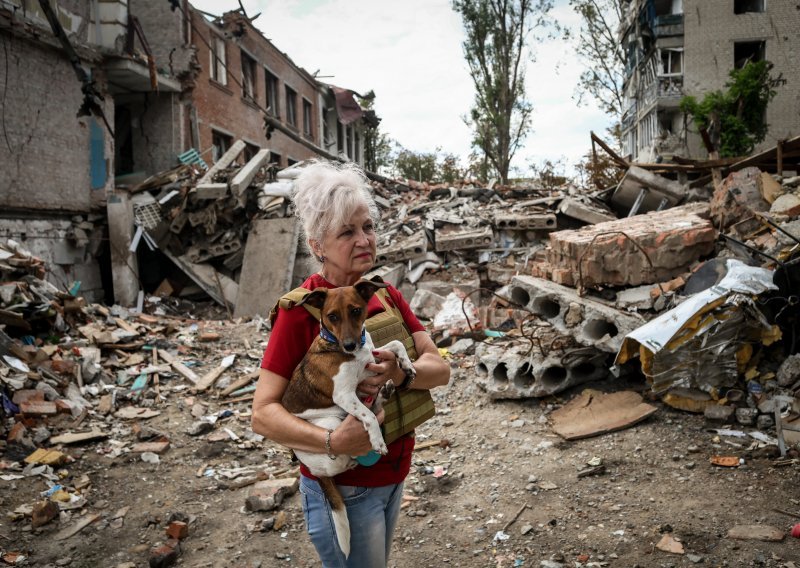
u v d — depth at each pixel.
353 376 1.75
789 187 6.70
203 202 11.37
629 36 27.00
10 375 6.04
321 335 1.81
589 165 22.97
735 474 4.24
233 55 18.89
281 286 10.94
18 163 9.96
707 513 3.80
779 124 22.59
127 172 15.54
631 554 3.46
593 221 11.16
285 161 23.70
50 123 10.70
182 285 11.80
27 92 10.22
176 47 15.40
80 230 11.25
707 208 7.29
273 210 11.72
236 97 18.98
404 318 2.21
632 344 5.33
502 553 3.65
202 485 4.88
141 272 11.99
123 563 3.79
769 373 5.15
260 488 4.57
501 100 29.02
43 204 10.45
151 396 6.69
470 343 7.66
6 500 4.45
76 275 11.22
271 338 1.95
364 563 1.88
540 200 12.15
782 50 22.55
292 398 1.84
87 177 11.66
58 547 3.96
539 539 3.75
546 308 6.29
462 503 4.35
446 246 10.92
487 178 32.38
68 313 8.12
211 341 8.86
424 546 3.83
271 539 4.03
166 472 5.12
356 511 1.86
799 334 5.12
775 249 5.65
